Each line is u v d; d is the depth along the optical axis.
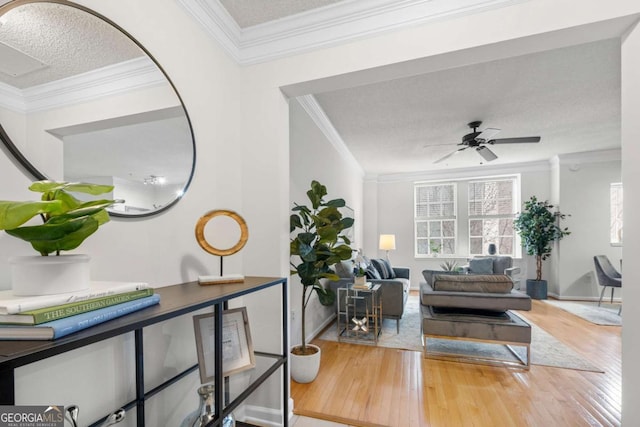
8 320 0.59
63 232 0.69
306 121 3.21
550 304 4.93
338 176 4.58
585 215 5.27
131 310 0.80
